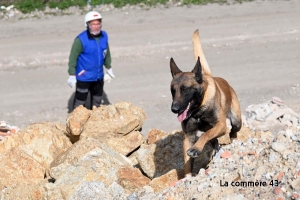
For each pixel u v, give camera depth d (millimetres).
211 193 5961
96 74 10727
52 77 13109
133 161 8328
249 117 10086
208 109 6648
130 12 16844
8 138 8266
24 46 14797
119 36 15219
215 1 17438
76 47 10516
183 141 6996
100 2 17281
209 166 6953
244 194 5910
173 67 6844
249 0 17469
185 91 6453
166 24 15914
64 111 11453
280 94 11617
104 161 7387
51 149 8227
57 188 7086
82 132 8531
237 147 6914
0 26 16234
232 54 13891
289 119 9781
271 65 13141
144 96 11859
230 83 12281
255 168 6277
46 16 16766
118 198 6531
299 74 12555
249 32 15141
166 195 6242
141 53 14117
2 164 7750
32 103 11883
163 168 7598
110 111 8695
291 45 14242
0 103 11969
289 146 6527
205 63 7406
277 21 15828
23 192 7148
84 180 7211
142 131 10305
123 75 13000
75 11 17031
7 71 13500
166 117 10852
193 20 16141
